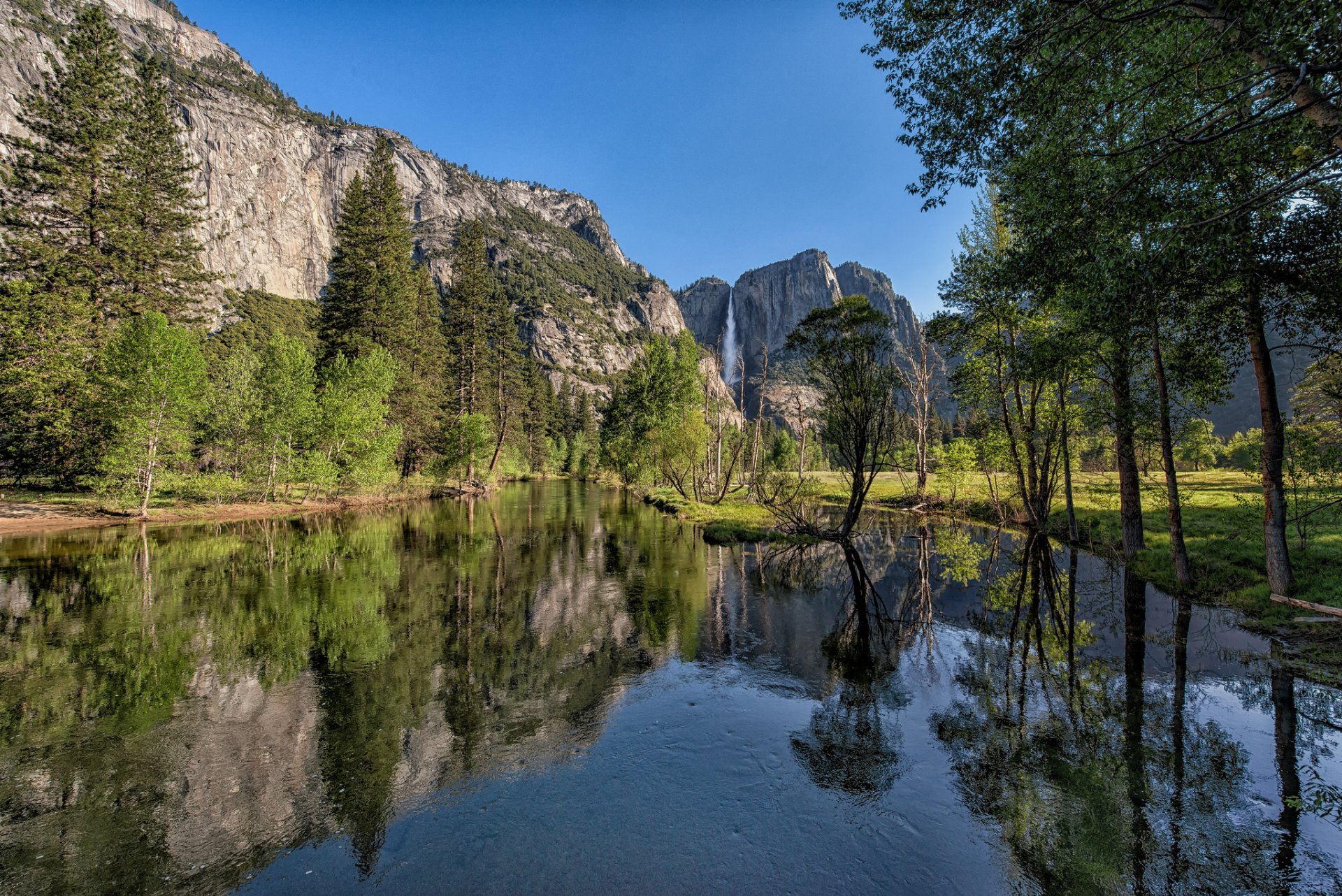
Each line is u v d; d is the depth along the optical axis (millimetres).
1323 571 10453
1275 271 8453
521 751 5555
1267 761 5180
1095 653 8328
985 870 3848
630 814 4504
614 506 33594
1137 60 6969
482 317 47250
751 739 5793
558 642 9031
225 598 11547
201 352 26953
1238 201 7113
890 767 5199
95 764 5285
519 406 57656
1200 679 7250
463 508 31453
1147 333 11539
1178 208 6859
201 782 4980
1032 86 6957
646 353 41812
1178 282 7738
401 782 4980
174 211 30047
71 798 4727
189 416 24141
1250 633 9055
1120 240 7316
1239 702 6520
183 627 9672
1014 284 8953
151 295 28500
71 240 26391
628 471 43812
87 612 10500
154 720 6211
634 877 3783
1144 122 7500
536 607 11141
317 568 14688
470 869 3859
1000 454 23297
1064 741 5637
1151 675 7406
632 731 5977
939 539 20703
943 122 7793
